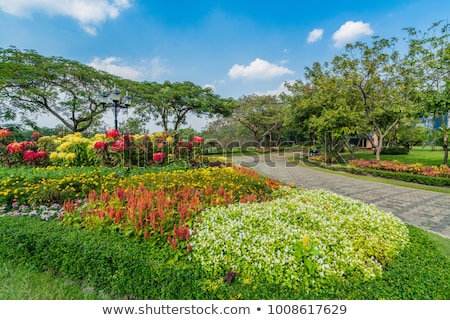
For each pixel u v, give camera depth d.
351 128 11.68
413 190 6.75
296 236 2.25
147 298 1.85
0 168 5.12
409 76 10.20
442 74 8.93
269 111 24.97
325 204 3.46
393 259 2.23
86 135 14.55
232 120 26.73
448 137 9.73
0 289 2.05
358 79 11.49
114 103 8.41
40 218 2.99
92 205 2.90
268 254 1.99
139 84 15.37
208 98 17.09
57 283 2.13
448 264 2.09
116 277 1.98
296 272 1.83
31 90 10.80
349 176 9.27
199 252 2.08
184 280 1.83
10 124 12.02
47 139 6.41
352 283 1.81
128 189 3.36
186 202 3.03
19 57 11.24
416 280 1.82
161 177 4.42
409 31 9.60
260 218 2.60
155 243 2.23
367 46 11.17
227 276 1.88
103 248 2.12
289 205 3.10
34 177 4.09
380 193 6.35
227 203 3.23
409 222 4.17
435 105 8.56
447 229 3.85
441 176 7.83
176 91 15.78
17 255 2.38
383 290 1.71
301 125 16.19
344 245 2.20
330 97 13.16
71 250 2.18
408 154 18.97
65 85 12.23
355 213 3.05
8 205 3.45
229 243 2.13
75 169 5.05
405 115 10.13
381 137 12.16
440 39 8.65
